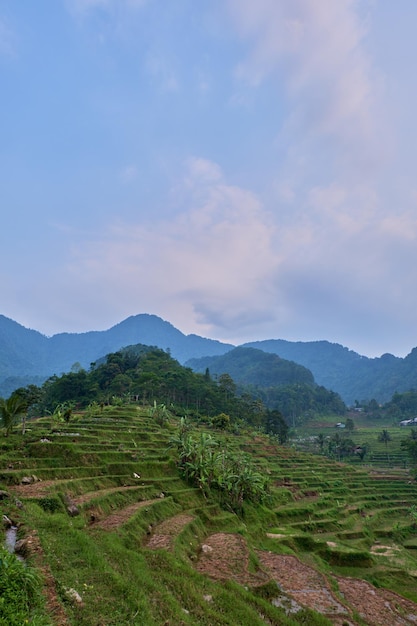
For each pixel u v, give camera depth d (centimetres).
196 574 2364
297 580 2967
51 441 4731
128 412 7925
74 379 12288
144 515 3391
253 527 4569
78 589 1529
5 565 1299
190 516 3862
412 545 5406
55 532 2172
